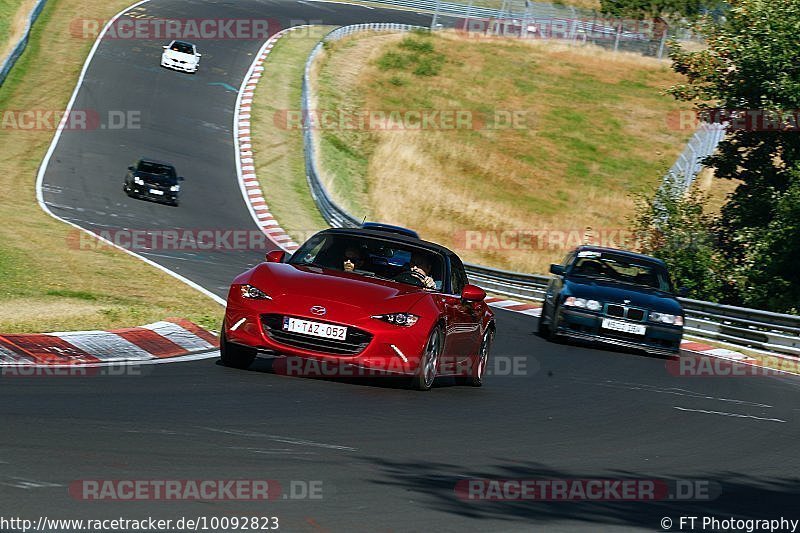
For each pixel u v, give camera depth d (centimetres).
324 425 2797
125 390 2984
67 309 4534
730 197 10681
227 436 2505
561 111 19312
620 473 2670
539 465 2645
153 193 11525
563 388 4328
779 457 3234
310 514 1903
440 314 3566
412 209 14525
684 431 3538
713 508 2366
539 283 9619
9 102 14638
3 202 9819
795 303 8994
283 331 3419
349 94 18488
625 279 6400
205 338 4291
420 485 2242
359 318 3403
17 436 2242
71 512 1748
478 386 4125
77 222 9431
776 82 9931
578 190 16075
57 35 18275
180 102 16388
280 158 14888
